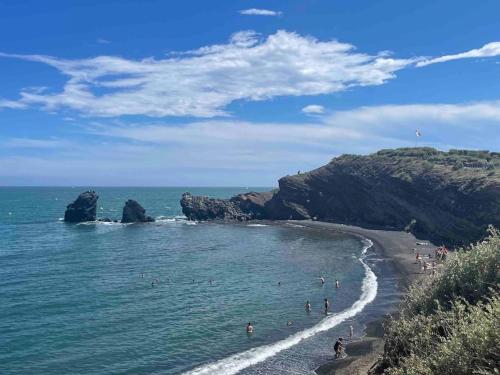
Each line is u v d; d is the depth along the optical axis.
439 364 11.10
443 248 68.69
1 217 167.88
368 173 138.12
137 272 68.50
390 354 16.98
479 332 10.67
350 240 104.44
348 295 51.94
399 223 119.94
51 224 145.50
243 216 160.62
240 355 34.22
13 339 38.09
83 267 72.94
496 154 123.12
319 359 32.78
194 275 65.81
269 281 60.94
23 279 63.22
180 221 158.62
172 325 41.88
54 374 31.16
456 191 94.50
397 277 60.22
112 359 33.81
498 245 17.50
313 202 153.88
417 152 139.75
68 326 41.62
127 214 153.62
